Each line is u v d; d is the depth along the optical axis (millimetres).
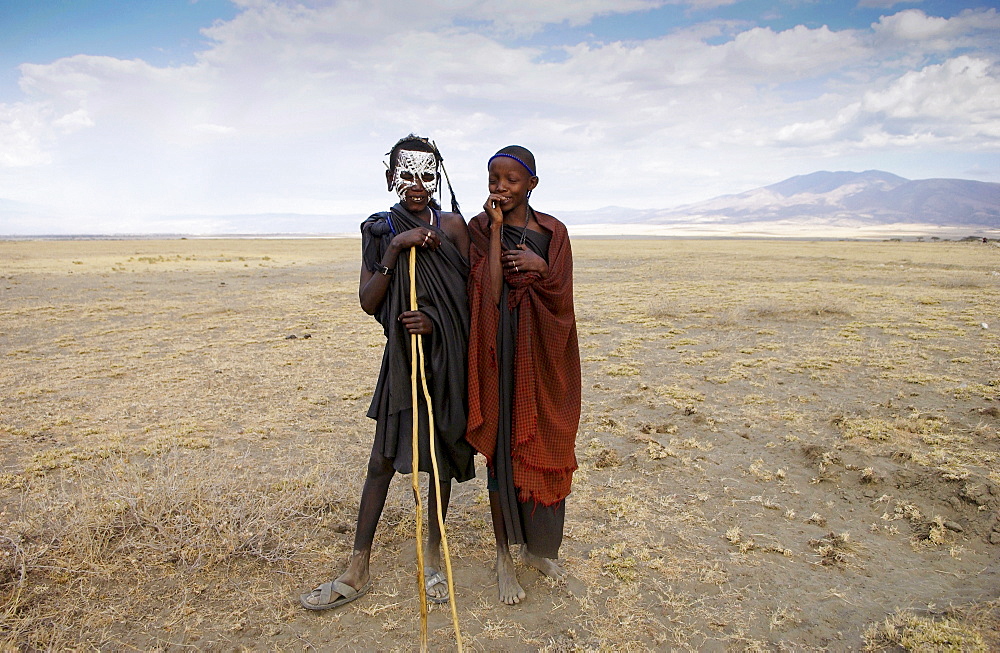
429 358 3303
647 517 4438
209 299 17453
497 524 3516
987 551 4004
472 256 3309
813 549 4051
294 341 11227
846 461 5258
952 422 6230
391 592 3553
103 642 3096
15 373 8812
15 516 4367
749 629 3244
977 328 11641
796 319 12844
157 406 7184
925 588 3607
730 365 8977
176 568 3705
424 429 3305
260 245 63438
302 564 3793
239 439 6062
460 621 3311
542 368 3271
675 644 3133
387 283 3262
